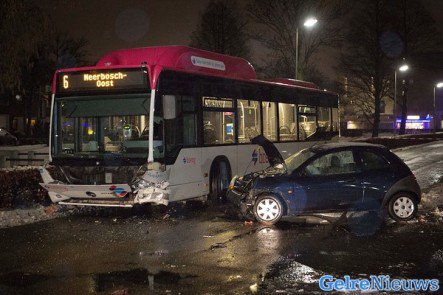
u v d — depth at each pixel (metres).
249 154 14.74
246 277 6.96
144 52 12.95
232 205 12.66
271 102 15.93
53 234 9.92
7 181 13.21
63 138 11.87
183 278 6.94
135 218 11.63
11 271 7.38
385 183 10.53
